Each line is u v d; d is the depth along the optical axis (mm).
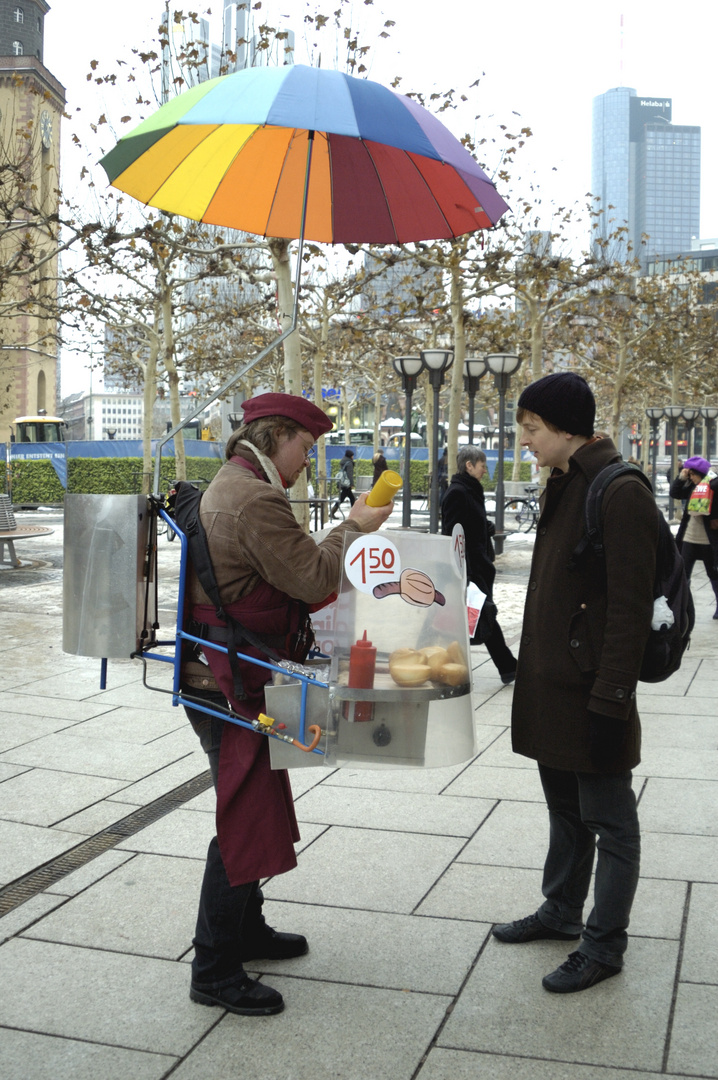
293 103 2641
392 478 2752
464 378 17047
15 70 37344
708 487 10023
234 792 2615
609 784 2812
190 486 2783
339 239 3873
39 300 18859
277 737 2586
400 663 2602
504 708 6191
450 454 16797
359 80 2828
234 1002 2660
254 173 3674
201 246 16062
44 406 55625
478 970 2902
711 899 3340
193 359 25719
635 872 2814
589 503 2732
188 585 2713
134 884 3477
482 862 3670
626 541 2650
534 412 2867
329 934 3127
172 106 2828
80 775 4707
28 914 3246
